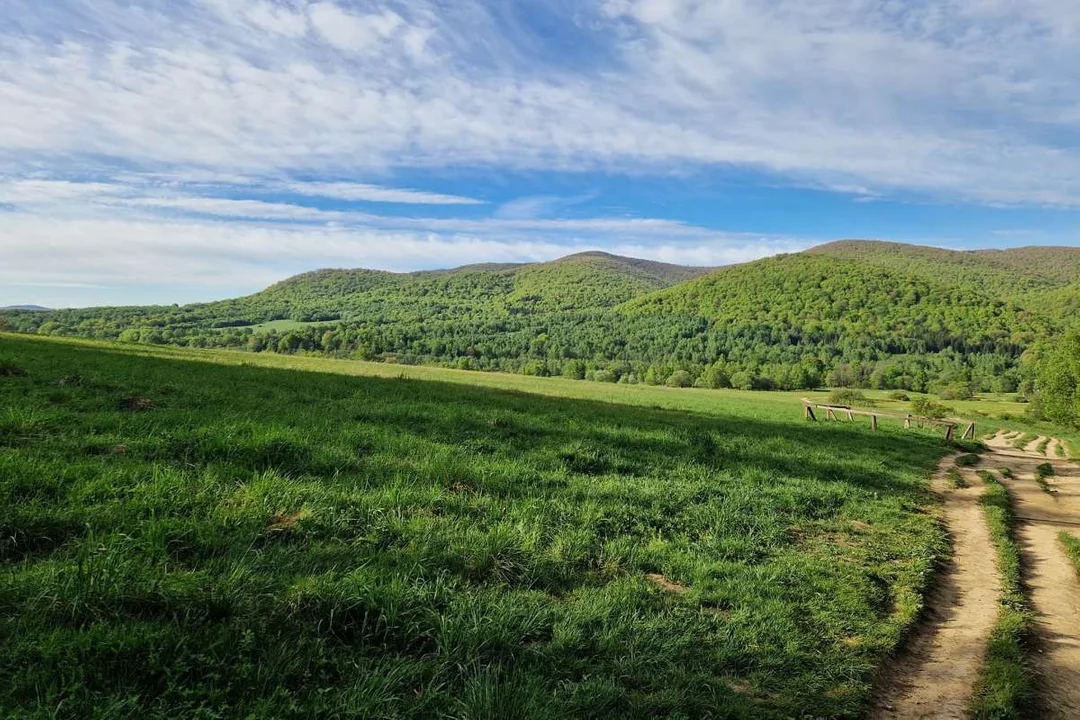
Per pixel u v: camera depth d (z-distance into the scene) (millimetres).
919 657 6617
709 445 17422
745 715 4934
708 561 8406
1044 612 8188
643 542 8945
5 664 3986
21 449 8281
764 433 23672
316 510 7543
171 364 27828
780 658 5949
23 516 6043
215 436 10203
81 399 13742
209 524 6621
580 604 6438
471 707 4402
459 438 14141
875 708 5469
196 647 4504
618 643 5746
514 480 10922
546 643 5625
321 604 5352
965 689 5895
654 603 6820
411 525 7656
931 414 49000
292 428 12188
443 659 5066
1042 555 10891
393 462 10711
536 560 7348
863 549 10008
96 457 8438
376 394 22875
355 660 4871
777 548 9516
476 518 8602
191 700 3980
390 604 5477
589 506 9852
